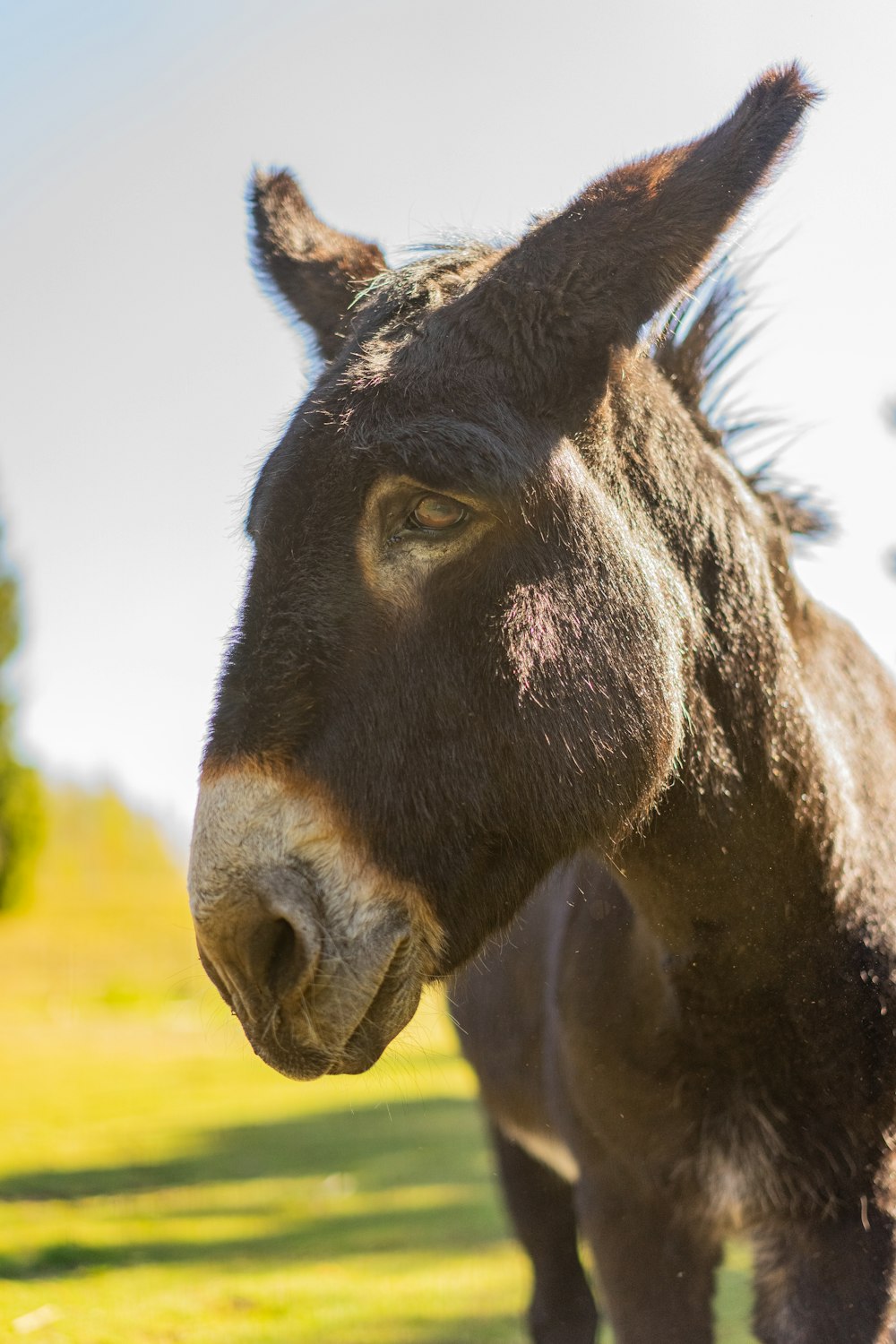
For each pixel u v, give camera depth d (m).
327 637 1.98
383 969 1.96
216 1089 12.57
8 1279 5.09
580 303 2.16
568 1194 3.80
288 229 2.87
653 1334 2.60
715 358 2.85
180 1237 5.94
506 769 2.07
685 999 2.48
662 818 2.39
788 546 2.85
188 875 1.97
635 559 2.24
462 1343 4.17
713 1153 2.51
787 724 2.46
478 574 2.06
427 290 2.25
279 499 2.04
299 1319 4.45
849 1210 2.43
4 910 36.88
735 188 2.12
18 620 37.34
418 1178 7.60
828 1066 2.43
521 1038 3.31
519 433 2.09
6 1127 9.91
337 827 1.95
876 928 2.51
